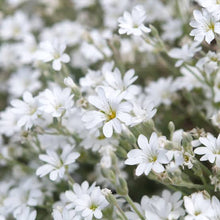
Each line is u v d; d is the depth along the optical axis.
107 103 0.47
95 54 0.55
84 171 0.55
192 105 0.53
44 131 0.50
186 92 0.53
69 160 0.48
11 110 0.49
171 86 0.54
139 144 0.46
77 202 0.46
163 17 0.59
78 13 0.66
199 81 0.52
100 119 0.46
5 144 0.58
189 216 0.44
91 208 0.46
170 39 0.57
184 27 0.54
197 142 0.47
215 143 0.46
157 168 0.45
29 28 0.63
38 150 0.52
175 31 0.57
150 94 0.54
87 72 0.54
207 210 0.44
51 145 0.51
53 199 0.52
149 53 0.58
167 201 0.46
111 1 0.62
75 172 0.55
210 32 0.47
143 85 0.59
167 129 0.53
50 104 0.48
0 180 0.57
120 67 0.52
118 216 0.46
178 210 0.46
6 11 0.69
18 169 0.55
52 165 0.48
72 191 0.48
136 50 0.58
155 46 0.51
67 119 0.51
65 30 0.62
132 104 0.47
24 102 0.49
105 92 0.47
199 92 0.54
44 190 0.52
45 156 0.48
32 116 0.48
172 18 0.59
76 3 0.64
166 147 0.46
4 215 0.50
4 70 0.64
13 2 0.67
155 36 0.50
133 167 0.52
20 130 0.52
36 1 0.70
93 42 0.53
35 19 0.67
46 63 0.54
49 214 0.51
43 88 0.59
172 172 0.46
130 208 0.48
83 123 0.49
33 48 0.60
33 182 0.52
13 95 0.60
